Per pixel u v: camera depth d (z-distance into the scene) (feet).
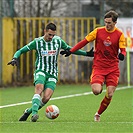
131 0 209.97
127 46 197.57
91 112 117.19
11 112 116.88
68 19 203.00
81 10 213.46
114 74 98.17
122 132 83.66
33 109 95.91
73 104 134.72
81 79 209.26
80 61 209.26
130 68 210.18
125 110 120.88
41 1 206.18
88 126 90.58
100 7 199.62
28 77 203.92
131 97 154.30
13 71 201.46
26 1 204.33
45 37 99.60
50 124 92.94
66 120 102.47
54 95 160.97
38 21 201.87
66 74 208.85
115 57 98.63
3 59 200.03
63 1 211.20
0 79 199.00
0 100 146.51
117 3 210.38
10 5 199.72
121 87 193.67
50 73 99.60
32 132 83.56
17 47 201.05
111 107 127.13
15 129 86.94
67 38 204.23
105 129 86.94
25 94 165.78
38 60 100.07
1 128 88.12
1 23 199.21
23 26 201.77
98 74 97.66
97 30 98.63
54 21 203.10
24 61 203.82
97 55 98.89
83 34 204.23
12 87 197.57
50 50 99.66
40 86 97.45
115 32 97.86
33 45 99.60
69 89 184.55
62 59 207.82
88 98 151.53
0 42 199.21
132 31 203.92
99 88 96.02
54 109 96.84
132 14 209.56
